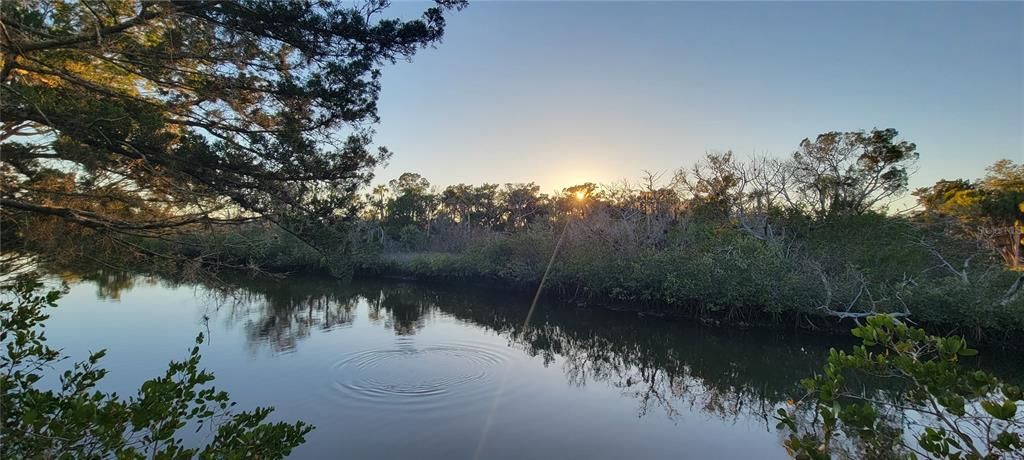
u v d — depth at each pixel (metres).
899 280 15.16
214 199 7.00
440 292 27.27
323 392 10.15
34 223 6.45
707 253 17.64
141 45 6.46
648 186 24.61
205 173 6.53
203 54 6.51
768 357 13.44
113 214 7.29
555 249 23.39
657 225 22.22
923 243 15.75
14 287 3.90
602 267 20.53
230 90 6.95
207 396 3.14
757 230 20.95
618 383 11.30
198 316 17.95
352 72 7.04
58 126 5.22
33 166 6.18
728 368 12.59
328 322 18.02
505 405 9.55
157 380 2.72
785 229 20.50
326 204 7.77
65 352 12.72
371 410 9.19
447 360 12.88
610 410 9.44
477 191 52.81
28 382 3.04
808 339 14.83
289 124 7.38
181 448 2.74
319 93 7.02
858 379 9.87
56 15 6.07
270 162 7.09
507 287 27.36
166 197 7.33
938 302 12.98
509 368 12.34
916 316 13.40
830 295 14.73
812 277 15.84
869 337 2.73
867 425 2.61
